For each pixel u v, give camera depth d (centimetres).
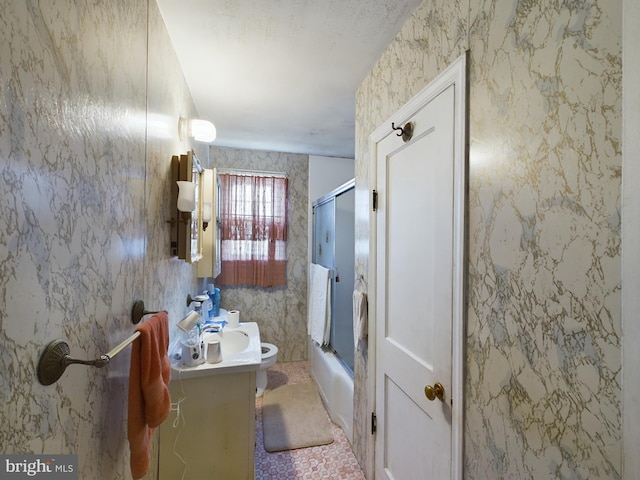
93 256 74
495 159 80
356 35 140
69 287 64
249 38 145
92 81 73
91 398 74
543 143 67
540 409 67
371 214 156
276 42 147
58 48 60
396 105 136
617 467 52
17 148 49
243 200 315
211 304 240
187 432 143
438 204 104
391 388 139
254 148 319
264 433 206
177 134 161
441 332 102
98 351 77
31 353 53
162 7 125
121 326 91
